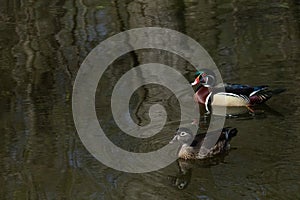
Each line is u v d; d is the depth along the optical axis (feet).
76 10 70.90
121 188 36.52
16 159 41.06
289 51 57.36
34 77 55.21
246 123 45.80
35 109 49.01
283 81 52.29
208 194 35.24
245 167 38.19
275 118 46.16
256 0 71.92
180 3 71.67
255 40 60.49
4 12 71.46
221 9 69.41
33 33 65.21
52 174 38.86
